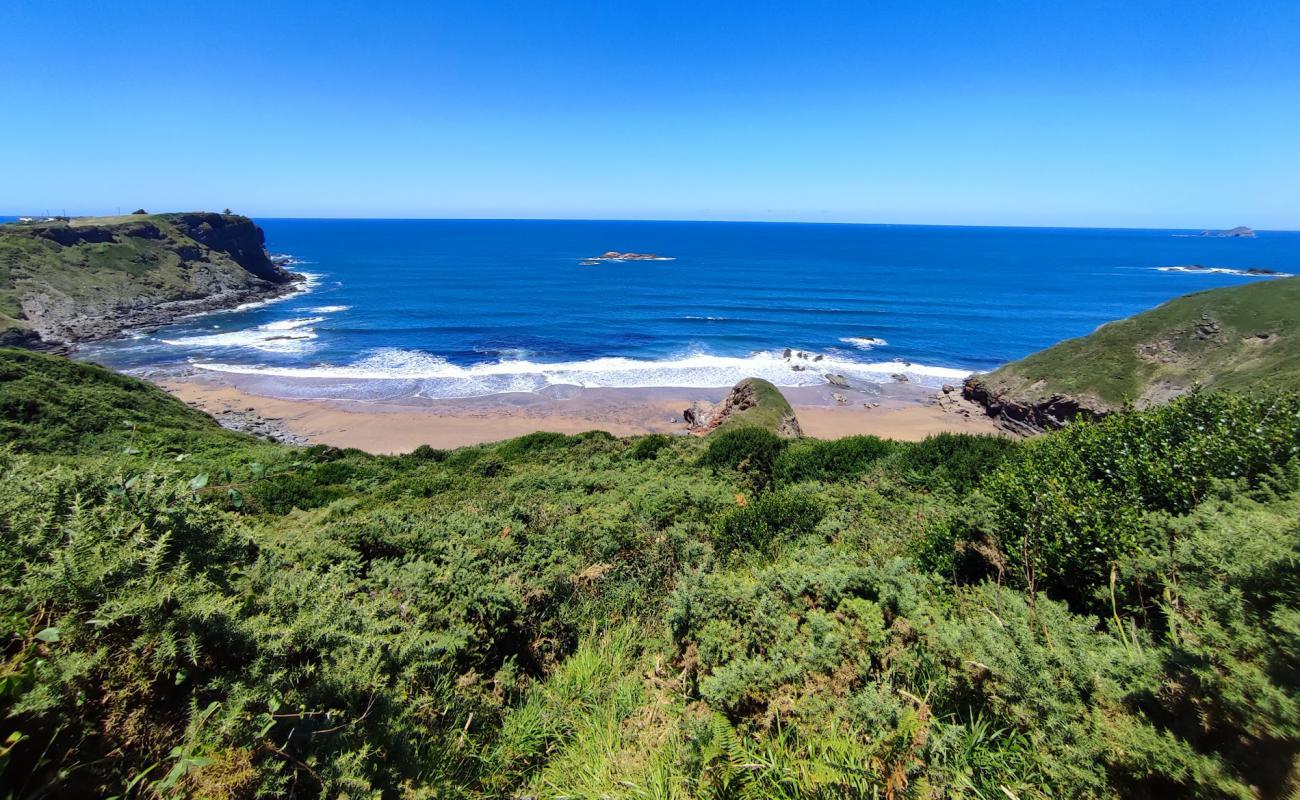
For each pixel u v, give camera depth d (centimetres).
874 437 1220
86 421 2261
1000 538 471
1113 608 346
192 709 232
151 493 314
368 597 458
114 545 271
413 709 325
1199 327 3769
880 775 253
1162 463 474
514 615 470
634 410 3778
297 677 282
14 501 274
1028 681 282
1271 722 224
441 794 291
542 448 1942
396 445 3167
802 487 935
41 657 229
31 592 240
